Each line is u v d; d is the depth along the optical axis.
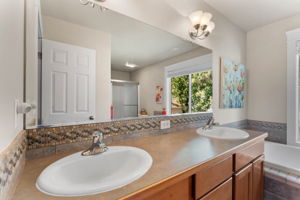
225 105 2.00
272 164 1.43
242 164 1.04
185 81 1.61
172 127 1.43
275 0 1.69
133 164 0.77
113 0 1.10
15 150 0.51
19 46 0.62
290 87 2.01
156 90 1.41
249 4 1.77
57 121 0.89
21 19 0.66
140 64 1.31
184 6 1.54
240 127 2.28
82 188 0.49
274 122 2.17
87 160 0.74
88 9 1.01
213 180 0.81
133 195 0.48
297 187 1.25
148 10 1.28
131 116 1.24
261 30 2.29
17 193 0.48
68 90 0.94
